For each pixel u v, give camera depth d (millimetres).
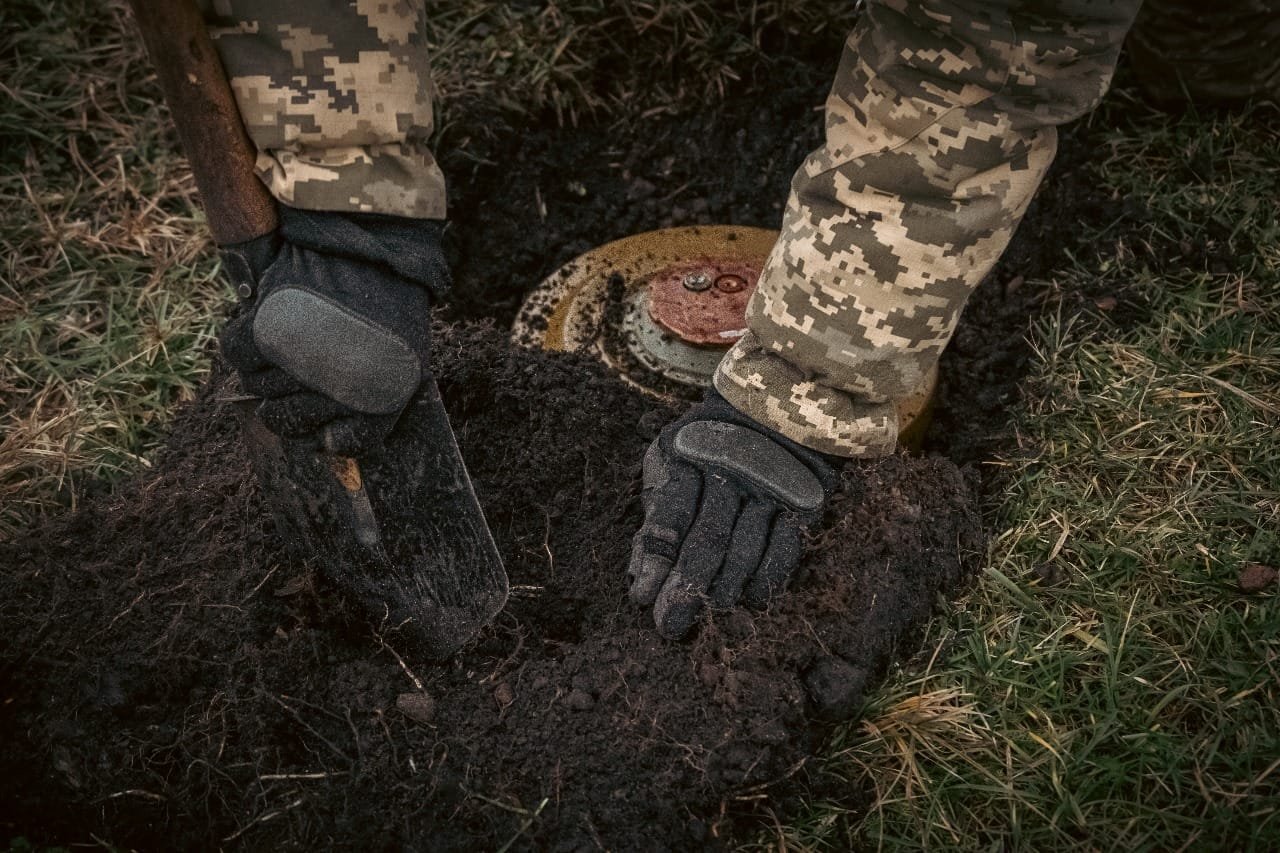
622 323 2623
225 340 1809
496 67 3195
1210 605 2113
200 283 2896
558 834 1835
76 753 1938
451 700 1979
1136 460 2361
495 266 2969
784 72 3234
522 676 2000
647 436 2396
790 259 2051
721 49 3256
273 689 1953
